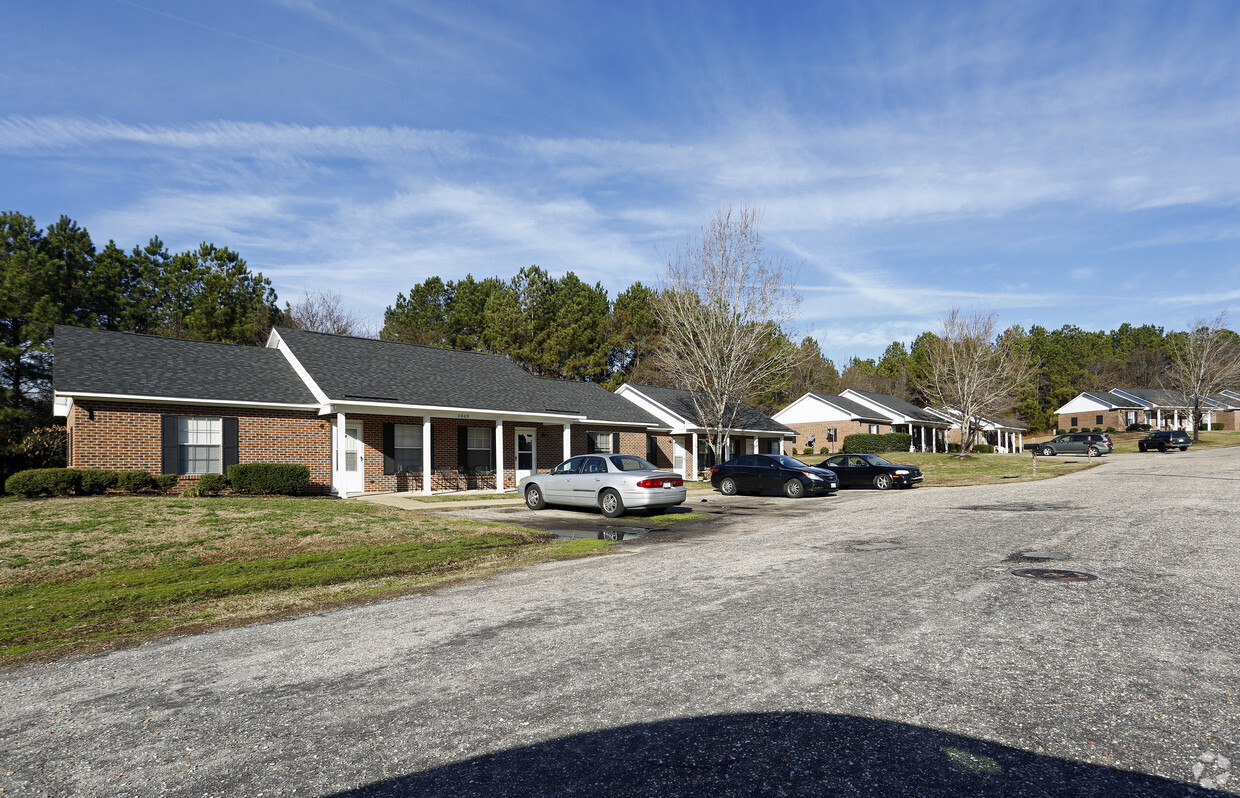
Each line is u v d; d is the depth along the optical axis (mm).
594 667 4988
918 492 23438
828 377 73312
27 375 30672
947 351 49094
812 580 7918
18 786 3453
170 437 18391
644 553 10797
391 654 5516
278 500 16875
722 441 33781
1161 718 3922
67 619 7453
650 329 55188
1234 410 76812
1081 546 10141
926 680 4562
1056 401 80312
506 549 11758
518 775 3422
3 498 15938
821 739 3732
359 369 22797
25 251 30969
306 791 3322
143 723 4246
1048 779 3273
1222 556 9094
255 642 6098
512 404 24547
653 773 3406
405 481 22859
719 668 4883
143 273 38406
